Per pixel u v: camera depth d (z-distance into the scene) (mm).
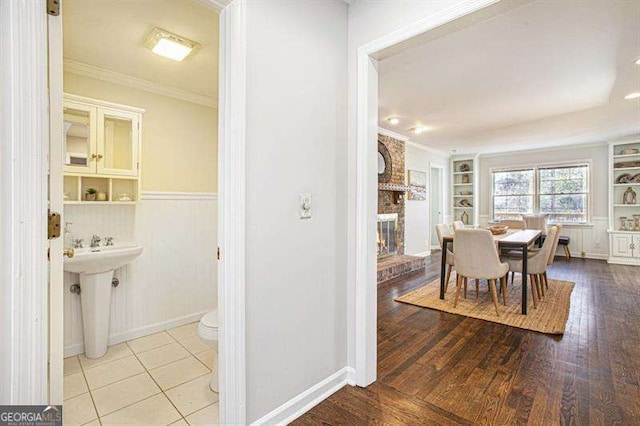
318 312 1804
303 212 1705
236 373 1398
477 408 1713
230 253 1389
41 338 950
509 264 3580
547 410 1688
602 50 2523
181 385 1993
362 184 1899
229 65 1385
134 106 2729
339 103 1916
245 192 1423
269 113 1531
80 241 2439
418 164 6785
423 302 3623
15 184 891
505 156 7375
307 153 1726
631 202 5816
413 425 1584
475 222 7621
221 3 1364
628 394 1822
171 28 1995
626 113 4223
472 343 2539
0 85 865
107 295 2410
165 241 2900
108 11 1813
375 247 1975
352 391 1885
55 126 1026
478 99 3693
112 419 1668
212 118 3266
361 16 1911
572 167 6551
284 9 1598
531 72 2947
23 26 898
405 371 2105
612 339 2584
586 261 6059
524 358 2275
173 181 2971
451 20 1548
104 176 2404
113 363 2270
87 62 2414
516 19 2094
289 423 1611
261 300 1507
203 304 3168
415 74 2996
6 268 887
